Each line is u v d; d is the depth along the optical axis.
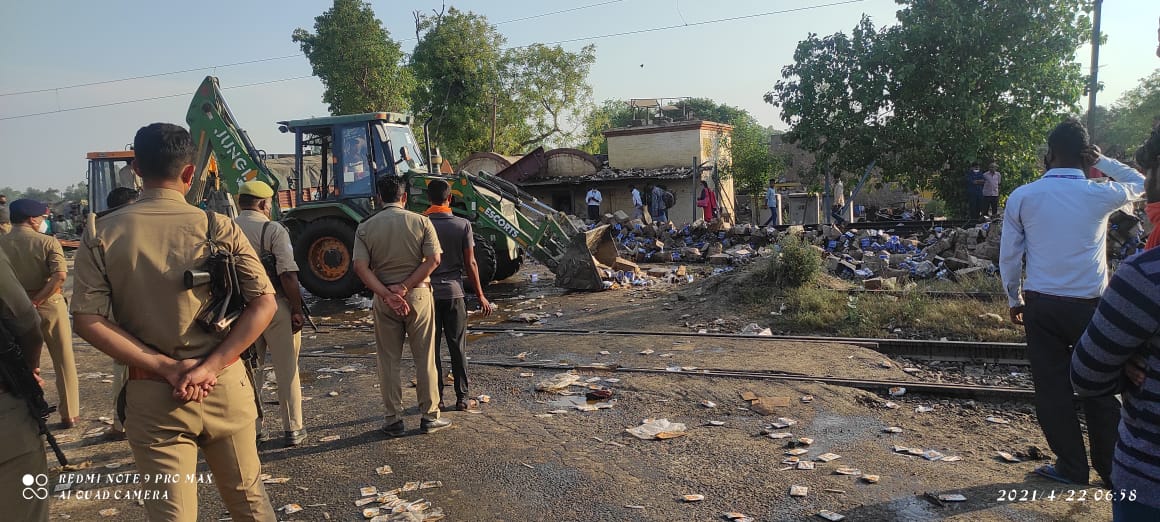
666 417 5.07
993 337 6.98
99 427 5.30
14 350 2.56
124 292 2.40
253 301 2.66
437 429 4.91
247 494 2.69
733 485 3.88
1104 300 1.92
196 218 2.54
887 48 16.67
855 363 6.28
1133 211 8.04
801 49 18.03
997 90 16.36
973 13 16.02
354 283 10.82
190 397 2.41
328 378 6.47
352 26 28.97
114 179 17.30
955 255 10.96
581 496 3.82
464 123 34.66
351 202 10.98
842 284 9.38
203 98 10.79
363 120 10.86
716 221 15.86
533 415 5.22
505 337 7.90
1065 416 3.68
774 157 29.17
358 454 4.52
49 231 20.95
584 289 10.93
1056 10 16.11
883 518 3.43
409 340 4.82
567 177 28.92
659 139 28.69
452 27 34.84
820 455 4.26
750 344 7.06
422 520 3.58
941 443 4.45
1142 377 1.88
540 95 37.56
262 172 10.82
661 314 8.76
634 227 16.80
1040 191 3.67
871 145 17.55
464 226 5.23
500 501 3.79
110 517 3.79
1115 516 1.98
